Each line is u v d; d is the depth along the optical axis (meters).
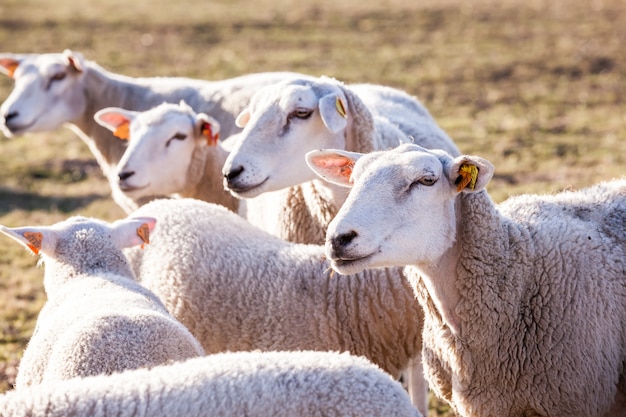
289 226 8.58
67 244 6.76
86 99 12.21
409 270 6.24
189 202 7.89
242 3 39.81
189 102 11.68
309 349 6.80
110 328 5.71
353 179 5.91
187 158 9.60
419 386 7.70
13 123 11.81
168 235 7.49
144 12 37.69
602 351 5.95
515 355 5.96
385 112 10.14
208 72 25.91
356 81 23.91
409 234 5.63
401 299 6.80
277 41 30.70
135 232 7.01
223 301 7.07
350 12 35.97
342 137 8.06
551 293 5.96
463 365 6.05
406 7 36.53
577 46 27.16
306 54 28.17
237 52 28.97
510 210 6.45
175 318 6.76
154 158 9.42
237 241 7.41
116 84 12.23
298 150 7.91
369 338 6.85
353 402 4.71
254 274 7.10
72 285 6.54
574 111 20.27
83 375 5.54
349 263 5.57
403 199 5.62
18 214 14.41
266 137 7.87
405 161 5.67
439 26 32.25
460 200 5.95
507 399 6.04
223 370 4.74
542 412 5.99
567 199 6.60
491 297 5.94
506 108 20.72
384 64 26.17
